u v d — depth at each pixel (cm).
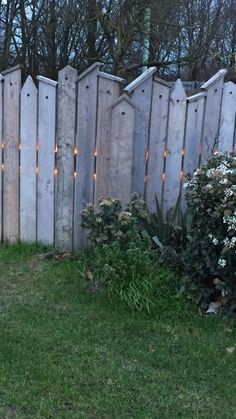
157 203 482
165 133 494
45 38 1130
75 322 379
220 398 298
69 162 505
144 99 486
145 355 339
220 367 329
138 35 1051
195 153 498
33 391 294
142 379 312
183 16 1142
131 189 502
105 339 358
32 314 391
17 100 507
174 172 502
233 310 393
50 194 519
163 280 409
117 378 312
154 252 439
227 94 491
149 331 371
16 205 530
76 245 520
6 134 516
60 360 329
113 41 1034
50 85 495
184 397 297
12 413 276
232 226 364
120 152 491
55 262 488
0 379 305
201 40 1210
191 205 406
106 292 418
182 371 323
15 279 455
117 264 412
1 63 1136
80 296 420
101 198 466
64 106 493
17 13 1130
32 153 515
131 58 1160
